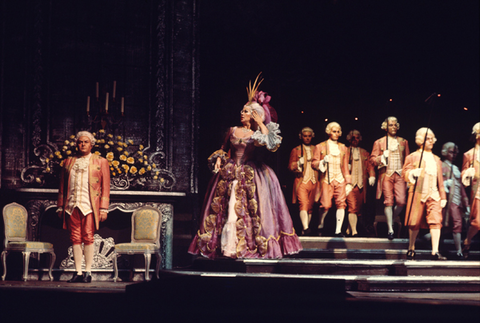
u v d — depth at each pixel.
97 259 11.67
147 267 10.72
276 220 9.45
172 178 12.64
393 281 8.52
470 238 11.32
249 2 14.66
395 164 11.94
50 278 10.85
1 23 11.90
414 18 15.92
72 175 10.52
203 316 5.07
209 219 9.54
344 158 12.34
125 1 12.86
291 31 15.09
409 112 15.84
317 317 5.30
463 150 15.62
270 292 5.74
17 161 11.80
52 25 12.33
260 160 9.76
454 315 5.77
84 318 5.69
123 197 11.72
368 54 15.74
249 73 14.58
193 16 13.38
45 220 11.54
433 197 10.39
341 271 9.23
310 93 15.70
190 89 13.23
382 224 14.70
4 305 6.17
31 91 12.02
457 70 15.91
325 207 12.21
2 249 11.37
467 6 15.92
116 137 12.49
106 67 12.62
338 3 15.52
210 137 13.93
